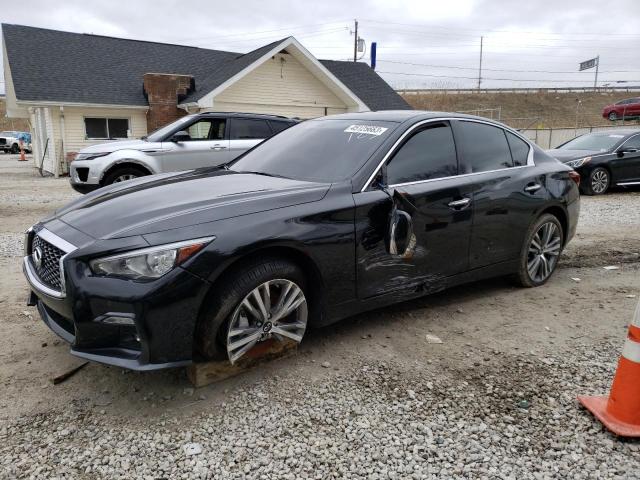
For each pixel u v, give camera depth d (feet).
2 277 16.69
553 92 219.41
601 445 8.61
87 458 8.10
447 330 12.95
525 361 11.41
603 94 220.02
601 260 20.03
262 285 9.89
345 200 11.05
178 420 9.06
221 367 10.09
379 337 12.41
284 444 8.50
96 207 10.76
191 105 54.29
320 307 11.00
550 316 14.03
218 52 71.20
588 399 9.63
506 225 14.46
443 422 9.14
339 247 10.83
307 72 62.18
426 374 10.77
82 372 10.63
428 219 12.42
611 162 38.81
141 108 56.24
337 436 8.73
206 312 9.45
